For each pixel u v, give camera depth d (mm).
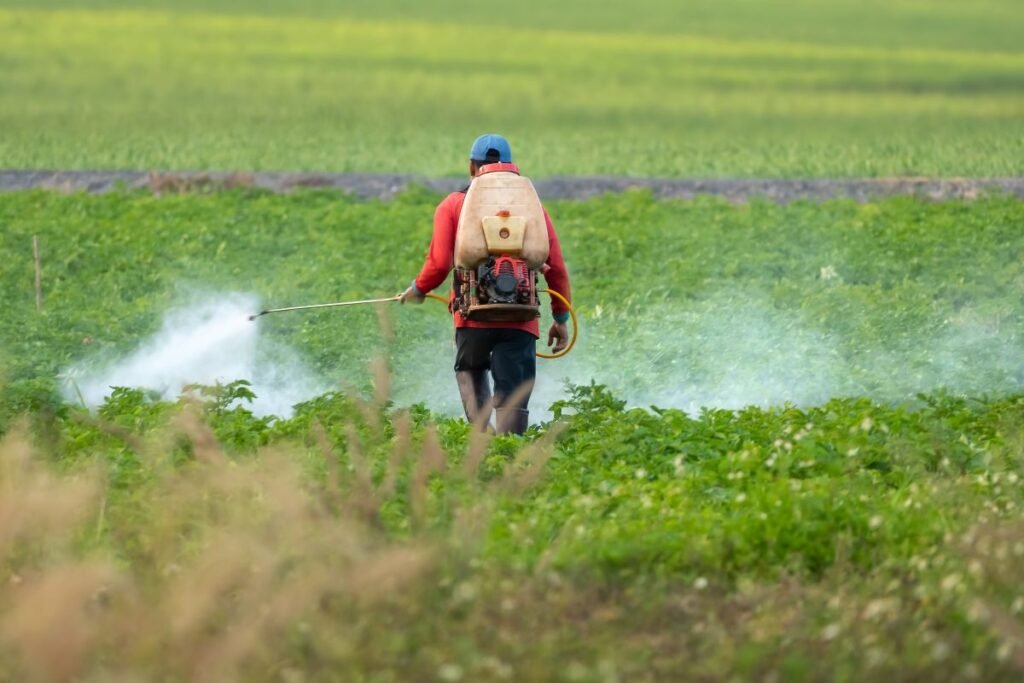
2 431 28703
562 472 25500
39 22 183625
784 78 159500
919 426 28109
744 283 55469
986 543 20234
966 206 71438
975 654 17391
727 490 24266
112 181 81875
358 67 159125
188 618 16281
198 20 192875
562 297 30891
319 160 100312
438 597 18734
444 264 30016
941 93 149000
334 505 20656
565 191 80000
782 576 20125
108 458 25984
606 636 17938
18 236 62531
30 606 15406
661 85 152125
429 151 106750
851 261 58625
